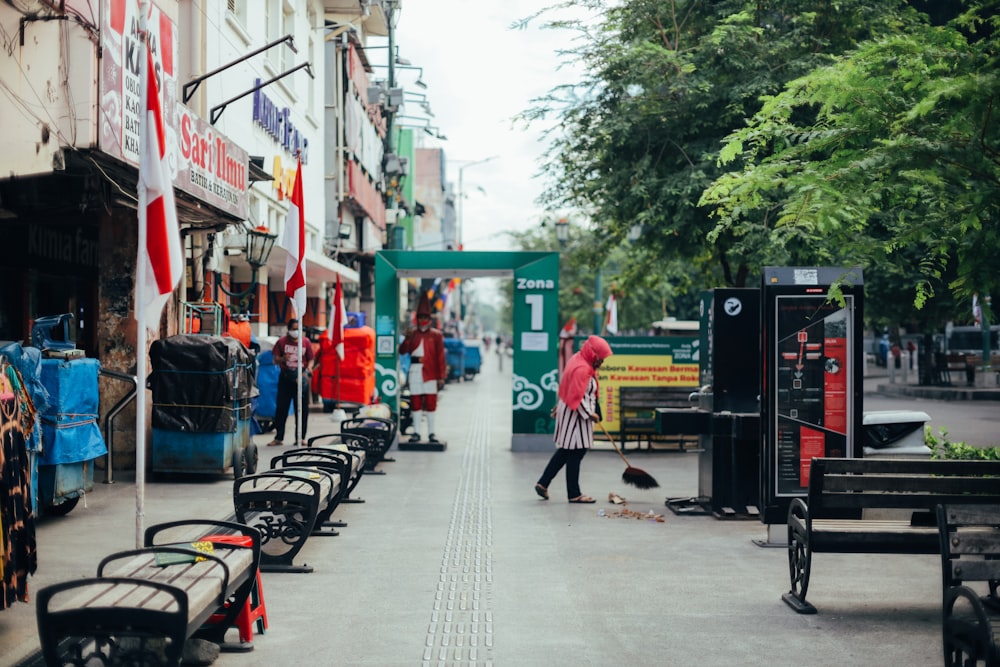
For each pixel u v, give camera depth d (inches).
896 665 235.5
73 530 360.8
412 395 709.9
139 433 273.6
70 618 187.2
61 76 362.0
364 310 1567.4
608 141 704.4
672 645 250.2
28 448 295.1
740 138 273.1
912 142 238.5
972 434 768.9
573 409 476.1
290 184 949.2
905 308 1091.9
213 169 508.1
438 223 3469.5
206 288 664.4
